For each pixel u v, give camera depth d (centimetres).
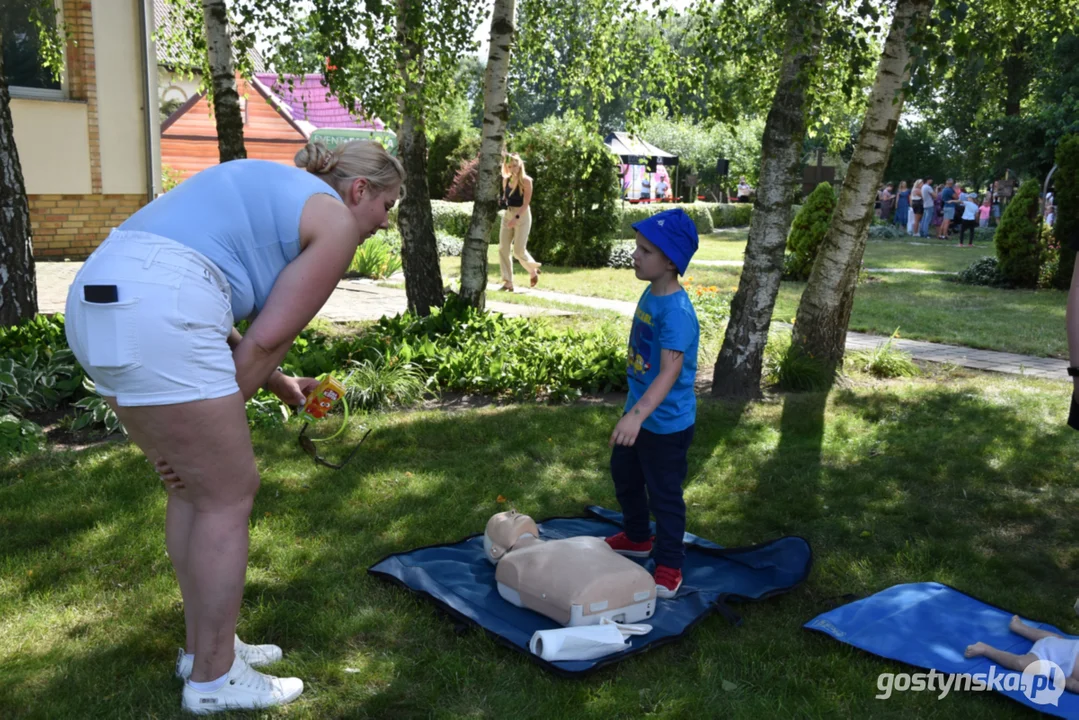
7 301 639
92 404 536
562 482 484
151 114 1331
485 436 558
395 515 423
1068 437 589
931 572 377
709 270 1603
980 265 1537
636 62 898
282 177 246
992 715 269
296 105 2362
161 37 1116
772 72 784
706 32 752
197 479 240
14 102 1204
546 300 1167
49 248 1285
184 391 228
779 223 656
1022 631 309
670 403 338
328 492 447
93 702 263
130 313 222
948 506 461
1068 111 2623
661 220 334
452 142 2562
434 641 305
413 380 648
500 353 711
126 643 297
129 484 442
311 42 837
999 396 703
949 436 584
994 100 861
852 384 746
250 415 553
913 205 2759
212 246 235
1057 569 387
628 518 377
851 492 477
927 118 2975
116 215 1344
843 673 290
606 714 264
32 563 354
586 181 1636
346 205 259
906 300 1316
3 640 297
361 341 700
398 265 1387
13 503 417
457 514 427
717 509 450
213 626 251
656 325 338
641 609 314
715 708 270
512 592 322
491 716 263
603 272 1568
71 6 1238
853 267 739
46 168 1248
